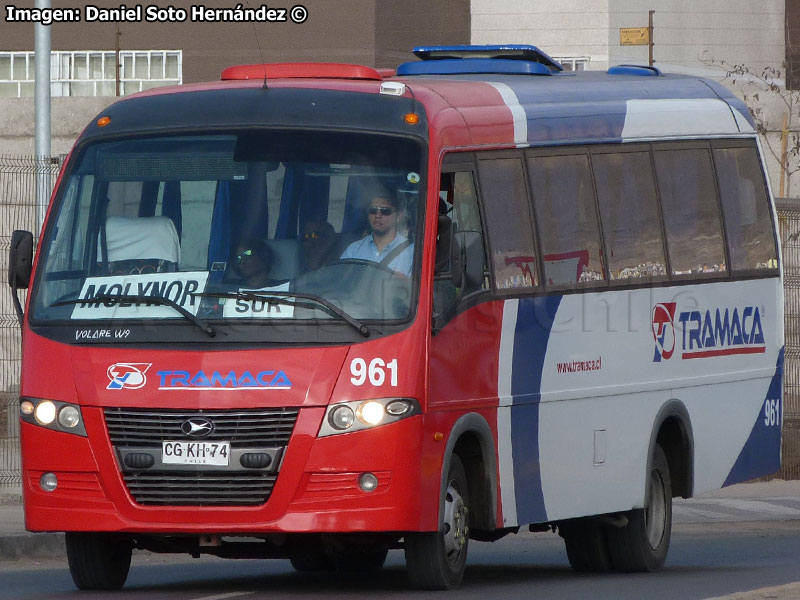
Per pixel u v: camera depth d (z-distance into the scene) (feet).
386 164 123.95
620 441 149.48
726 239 167.02
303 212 122.52
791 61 419.33
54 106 352.90
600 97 152.97
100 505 118.93
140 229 124.26
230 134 125.90
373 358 118.42
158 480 118.21
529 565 169.89
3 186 220.43
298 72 138.62
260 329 119.03
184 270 121.90
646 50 410.52
